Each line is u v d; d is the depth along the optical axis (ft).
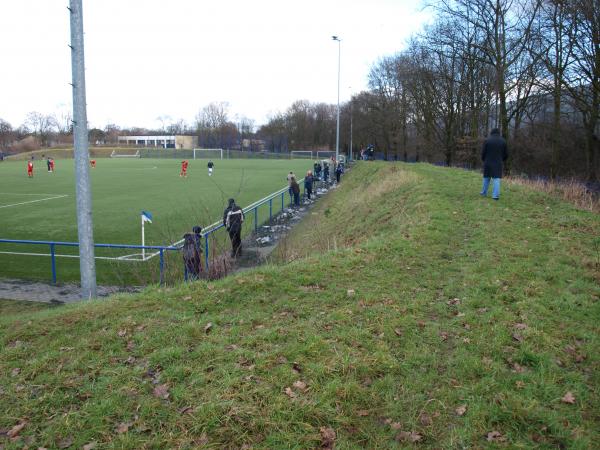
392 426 12.39
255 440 11.86
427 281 22.80
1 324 19.65
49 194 100.32
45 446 11.95
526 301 19.70
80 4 26.66
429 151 163.73
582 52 82.28
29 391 14.34
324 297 20.76
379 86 227.61
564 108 98.63
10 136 378.12
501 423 12.41
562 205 41.01
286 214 76.13
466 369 14.74
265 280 22.54
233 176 148.97
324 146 372.58
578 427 12.10
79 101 27.30
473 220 35.04
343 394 13.41
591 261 24.48
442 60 130.21
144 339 17.21
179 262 37.35
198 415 12.65
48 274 40.86
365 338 16.72
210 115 431.43
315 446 11.71
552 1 82.17
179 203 84.17
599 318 18.20
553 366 14.83
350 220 56.34
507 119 97.04
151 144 441.27
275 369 14.70
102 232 57.57
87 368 15.44
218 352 15.89
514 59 94.79
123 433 12.25
